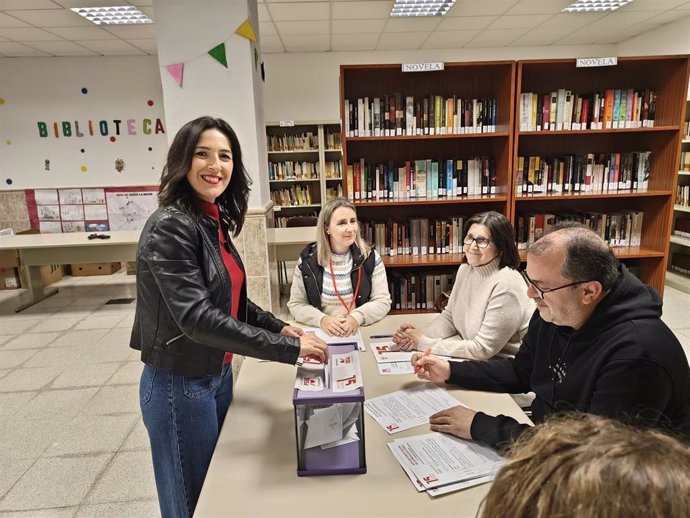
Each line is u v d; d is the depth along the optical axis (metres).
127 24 4.55
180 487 1.22
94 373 3.17
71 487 2.02
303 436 1.02
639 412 0.98
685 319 3.79
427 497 0.93
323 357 1.12
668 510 0.32
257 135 2.76
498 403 1.30
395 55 6.07
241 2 2.56
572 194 3.13
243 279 1.39
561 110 3.04
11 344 3.72
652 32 5.47
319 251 2.18
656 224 3.27
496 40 5.68
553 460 0.38
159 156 6.09
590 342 1.10
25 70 5.79
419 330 1.82
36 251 4.51
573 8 4.61
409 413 1.25
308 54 6.02
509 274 1.75
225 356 1.33
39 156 6.00
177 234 1.11
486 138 3.25
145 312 1.17
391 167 3.14
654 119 3.15
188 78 2.63
